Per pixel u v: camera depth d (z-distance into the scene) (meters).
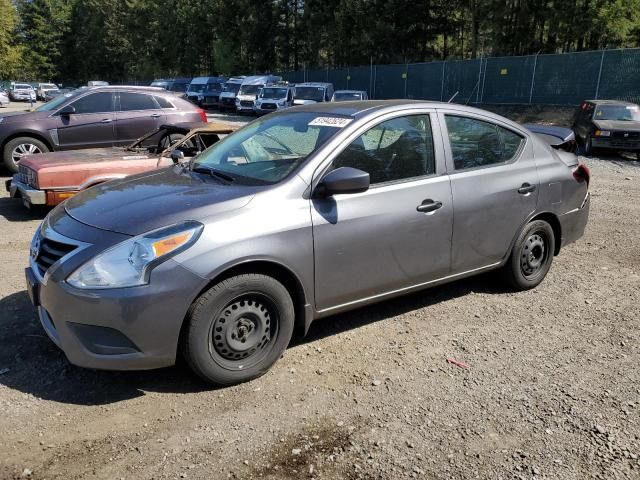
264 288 3.30
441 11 38.69
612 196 9.95
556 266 5.77
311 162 3.57
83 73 87.06
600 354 3.84
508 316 4.46
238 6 49.09
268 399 3.23
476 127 4.48
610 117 16.33
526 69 26.20
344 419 3.05
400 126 4.00
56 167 6.61
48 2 84.50
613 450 2.81
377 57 39.25
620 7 27.62
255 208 3.30
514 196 4.58
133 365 3.03
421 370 3.59
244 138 4.26
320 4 42.69
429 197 4.03
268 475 2.60
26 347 3.77
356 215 3.65
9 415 3.02
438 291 4.97
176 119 10.87
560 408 3.18
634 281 5.33
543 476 2.62
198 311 3.10
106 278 2.96
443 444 2.85
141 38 66.88
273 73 46.75
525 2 30.91
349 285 3.72
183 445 2.81
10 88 68.06
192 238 3.07
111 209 3.38
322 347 3.88
